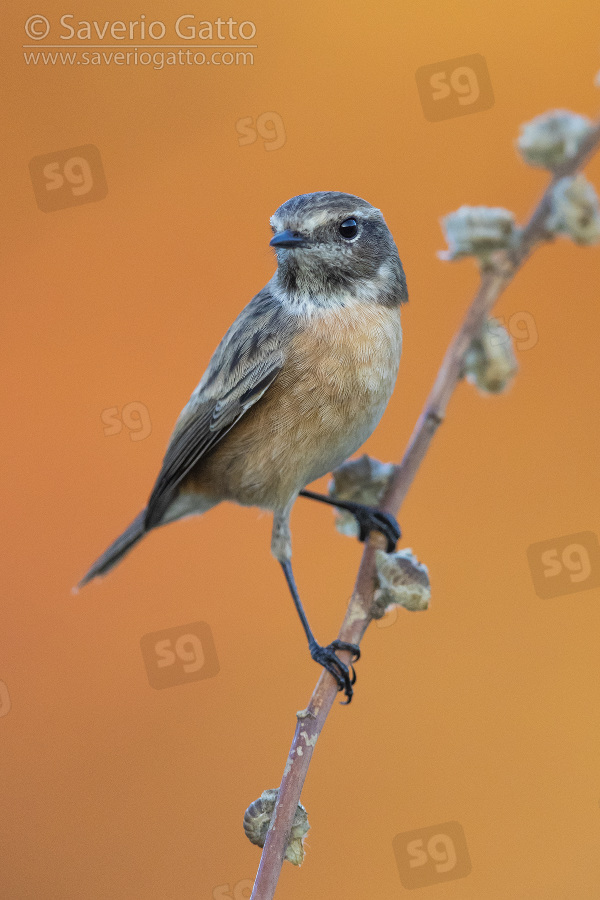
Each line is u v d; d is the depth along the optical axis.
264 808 3.67
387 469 3.70
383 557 3.68
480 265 3.68
